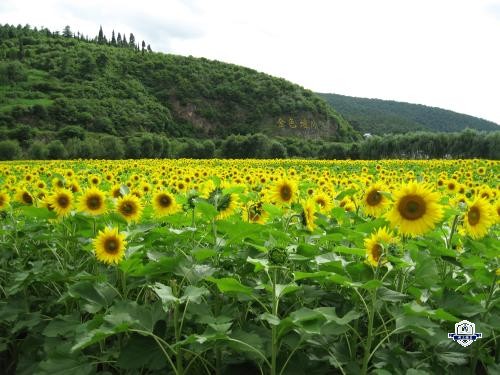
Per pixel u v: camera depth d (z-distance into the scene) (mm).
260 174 16797
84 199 5574
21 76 173500
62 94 165250
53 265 5312
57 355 3867
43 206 5922
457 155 69125
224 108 189125
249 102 191250
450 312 3736
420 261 4078
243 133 181625
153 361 3576
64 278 4688
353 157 80000
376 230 4625
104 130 149000
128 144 90875
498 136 64750
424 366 3609
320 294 4254
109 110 160500
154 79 193875
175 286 3566
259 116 186750
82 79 181500
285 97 193250
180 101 186625
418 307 3344
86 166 32000
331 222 6590
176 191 12016
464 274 4379
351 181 14734
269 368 3680
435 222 4012
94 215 5574
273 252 3623
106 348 4375
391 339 4055
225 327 3174
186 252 5254
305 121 186500
